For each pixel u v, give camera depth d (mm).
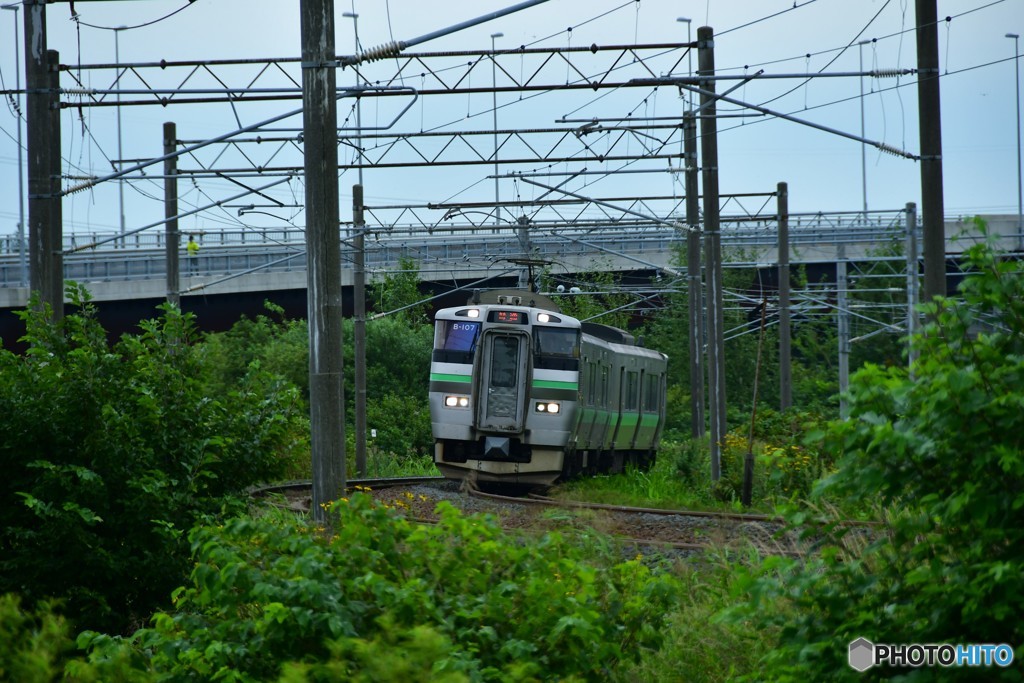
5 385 38750
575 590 28109
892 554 23938
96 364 39281
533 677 23625
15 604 25547
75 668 24453
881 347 195250
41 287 73438
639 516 66062
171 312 42625
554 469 90812
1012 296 21219
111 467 38469
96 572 37312
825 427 22141
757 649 29828
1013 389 20016
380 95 76312
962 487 20359
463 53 75750
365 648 21281
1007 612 19516
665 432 180500
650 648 27625
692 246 100312
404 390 178000
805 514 23219
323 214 40500
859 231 186125
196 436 41438
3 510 38031
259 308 194250
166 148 99188
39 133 73062
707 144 88312
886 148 65938
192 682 24516
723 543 45281
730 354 192625
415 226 115500
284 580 24250
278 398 44125
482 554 26844
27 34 72125
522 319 91688
